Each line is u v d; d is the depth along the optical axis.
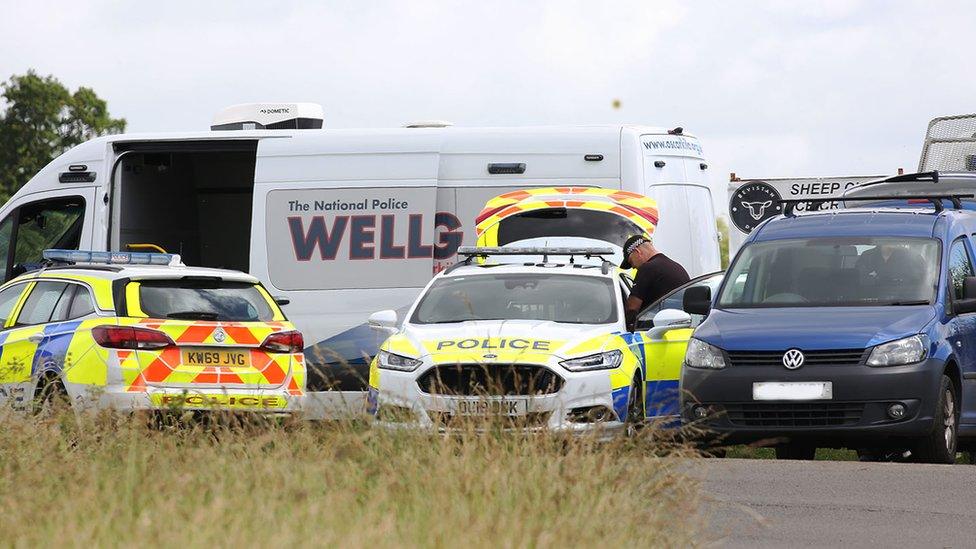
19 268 59.12
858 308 41.16
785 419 39.12
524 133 53.94
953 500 32.22
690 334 44.78
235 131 55.94
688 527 26.64
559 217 52.47
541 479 26.84
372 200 54.22
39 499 25.58
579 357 39.06
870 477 35.47
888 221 44.53
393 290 53.78
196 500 25.00
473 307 43.19
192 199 64.00
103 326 42.41
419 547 22.78
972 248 45.03
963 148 69.31
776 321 40.53
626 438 31.03
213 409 34.41
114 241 58.47
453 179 54.00
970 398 42.03
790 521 29.69
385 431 30.86
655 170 54.09
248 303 45.00
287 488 25.66
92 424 33.19
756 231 45.66
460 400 36.53
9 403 36.78
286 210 54.72
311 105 60.91
